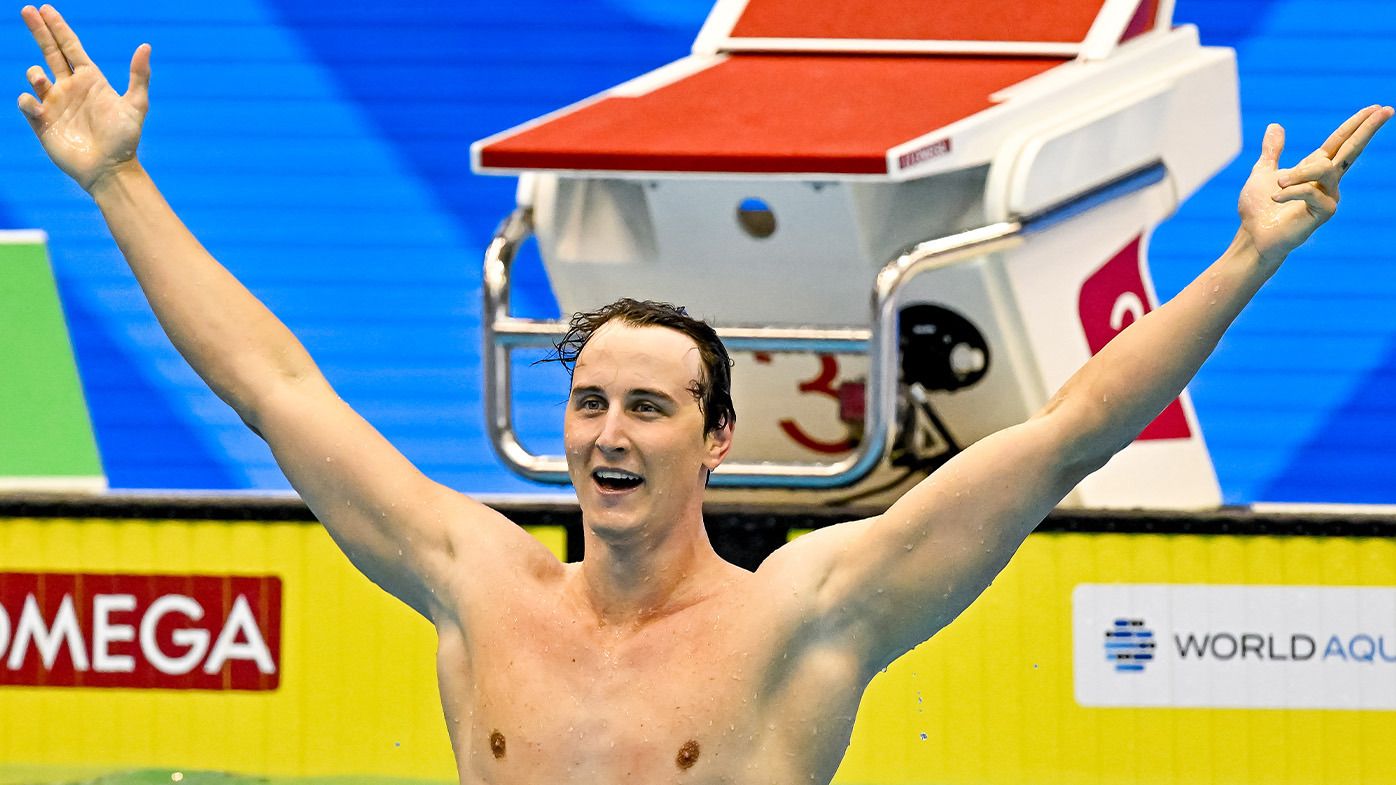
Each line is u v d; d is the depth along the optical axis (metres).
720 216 17.38
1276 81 30.16
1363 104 30.05
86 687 17.78
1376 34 30.05
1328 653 16.91
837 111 16.89
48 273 18.94
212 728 17.67
